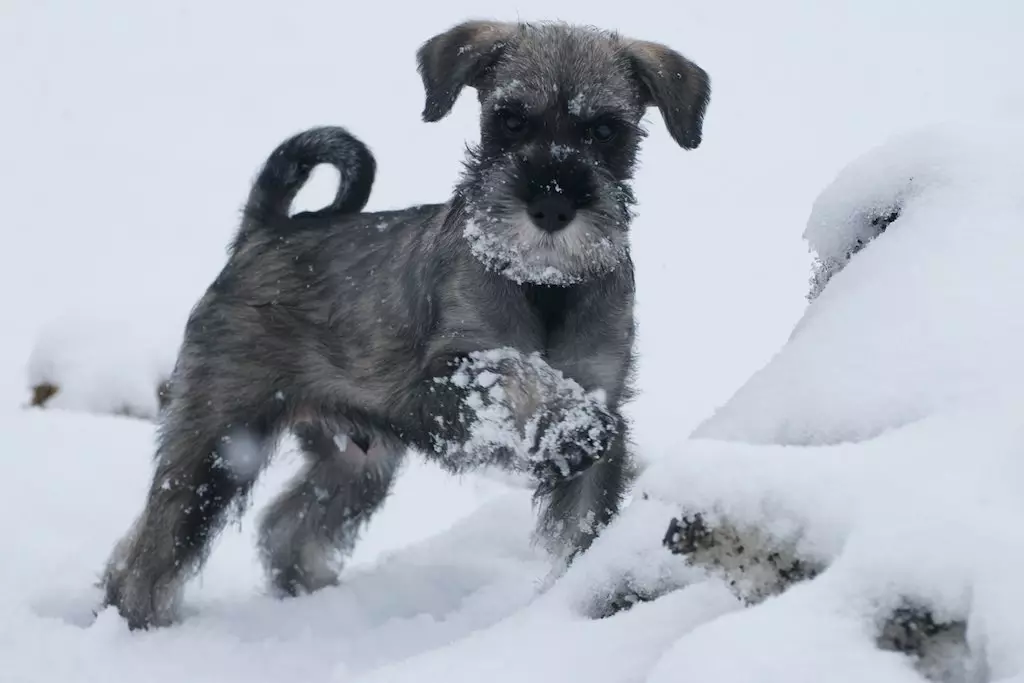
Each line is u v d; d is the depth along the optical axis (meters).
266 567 6.87
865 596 3.02
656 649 3.41
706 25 85.44
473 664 3.64
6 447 8.59
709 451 3.70
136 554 6.01
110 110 49.22
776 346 13.73
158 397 10.10
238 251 6.53
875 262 4.62
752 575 3.46
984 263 4.27
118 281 20.50
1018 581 2.84
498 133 5.57
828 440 3.98
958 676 2.92
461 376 5.48
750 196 26.48
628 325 5.69
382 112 47.59
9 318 17.64
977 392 3.70
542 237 5.15
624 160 5.67
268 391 6.30
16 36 77.75
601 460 5.61
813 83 52.31
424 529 8.07
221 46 77.56
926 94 44.94
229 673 5.14
